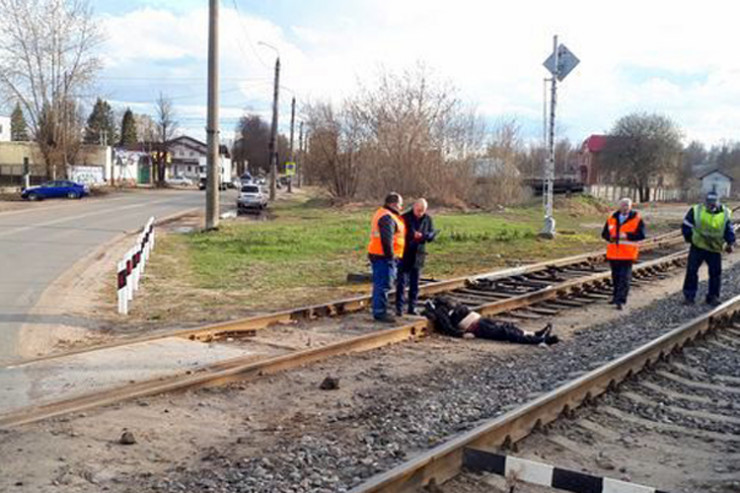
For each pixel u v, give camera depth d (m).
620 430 6.53
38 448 5.38
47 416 6.04
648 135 84.19
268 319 10.38
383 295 10.97
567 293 14.22
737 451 6.09
